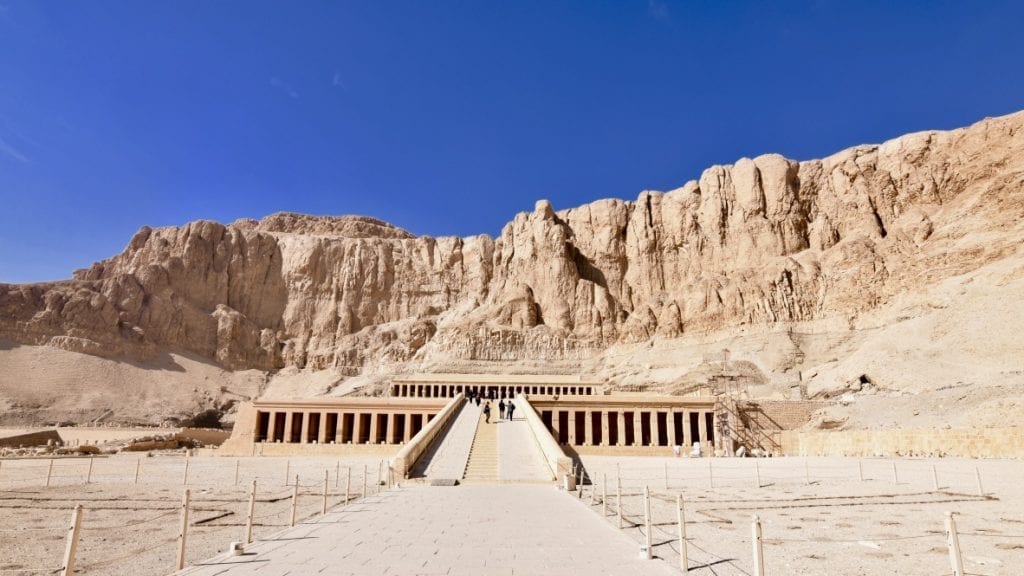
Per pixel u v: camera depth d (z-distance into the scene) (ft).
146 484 115.65
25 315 409.49
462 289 534.78
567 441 202.49
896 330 275.80
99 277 501.56
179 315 468.75
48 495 95.71
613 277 468.75
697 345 368.89
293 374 474.49
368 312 524.11
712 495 96.07
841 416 200.23
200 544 54.80
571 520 61.31
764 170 435.12
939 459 134.10
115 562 47.60
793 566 46.06
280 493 97.14
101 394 375.86
